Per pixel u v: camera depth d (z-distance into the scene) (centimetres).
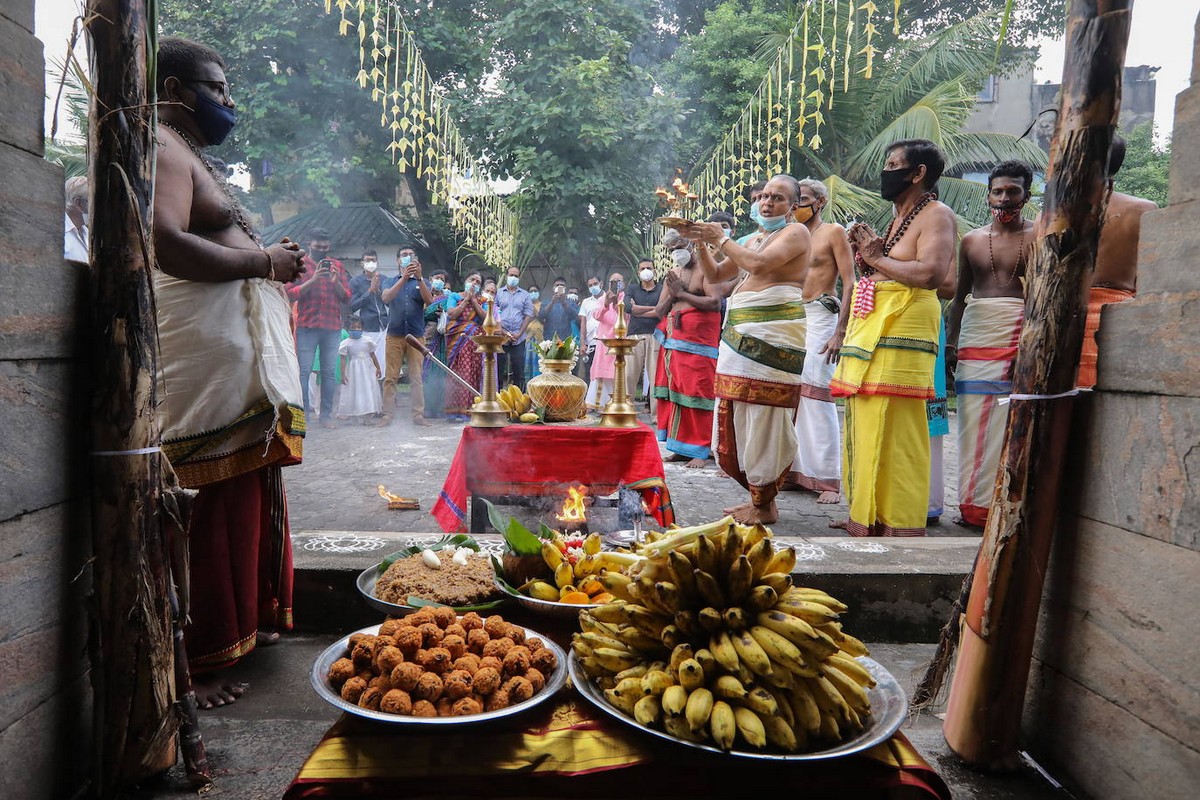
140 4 192
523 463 390
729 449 432
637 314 832
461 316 936
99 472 192
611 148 1480
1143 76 2092
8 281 169
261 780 204
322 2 1348
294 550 334
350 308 896
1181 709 167
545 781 172
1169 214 177
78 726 201
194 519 246
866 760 173
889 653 305
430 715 175
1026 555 205
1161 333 176
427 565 261
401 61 1336
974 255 439
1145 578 179
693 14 1736
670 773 173
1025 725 223
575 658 201
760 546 182
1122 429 188
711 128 1457
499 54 1557
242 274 241
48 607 187
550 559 247
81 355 197
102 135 190
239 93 1420
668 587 179
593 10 1460
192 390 240
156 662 198
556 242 1562
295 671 274
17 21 172
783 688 171
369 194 1875
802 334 411
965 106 1316
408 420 952
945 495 593
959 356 448
